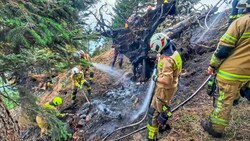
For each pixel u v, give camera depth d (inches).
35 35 160.9
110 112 247.4
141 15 271.9
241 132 156.5
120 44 280.4
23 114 187.3
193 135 164.7
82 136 236.4
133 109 241.0
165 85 150.0
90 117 255.9
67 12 196.2
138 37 264.4
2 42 173.8
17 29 157.6
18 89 186.1
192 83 229.3
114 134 213.6
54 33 184.2
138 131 197.2
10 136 167.5
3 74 185.5
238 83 134.3
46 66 190.1
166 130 178.5
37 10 178.5
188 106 198.2
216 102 145.7
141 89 269.1
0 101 167.5
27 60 176.9
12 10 165.3
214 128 151.6
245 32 126.1
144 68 271.1
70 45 205.0
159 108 155.7
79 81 296.8
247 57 129.0
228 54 132.6
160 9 253.8
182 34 291.6
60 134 199.0
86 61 215.6
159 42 149.9
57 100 257.9
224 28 297.3
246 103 181.2
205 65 247.8
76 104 299.7
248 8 126.6
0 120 164.1
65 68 206.8
